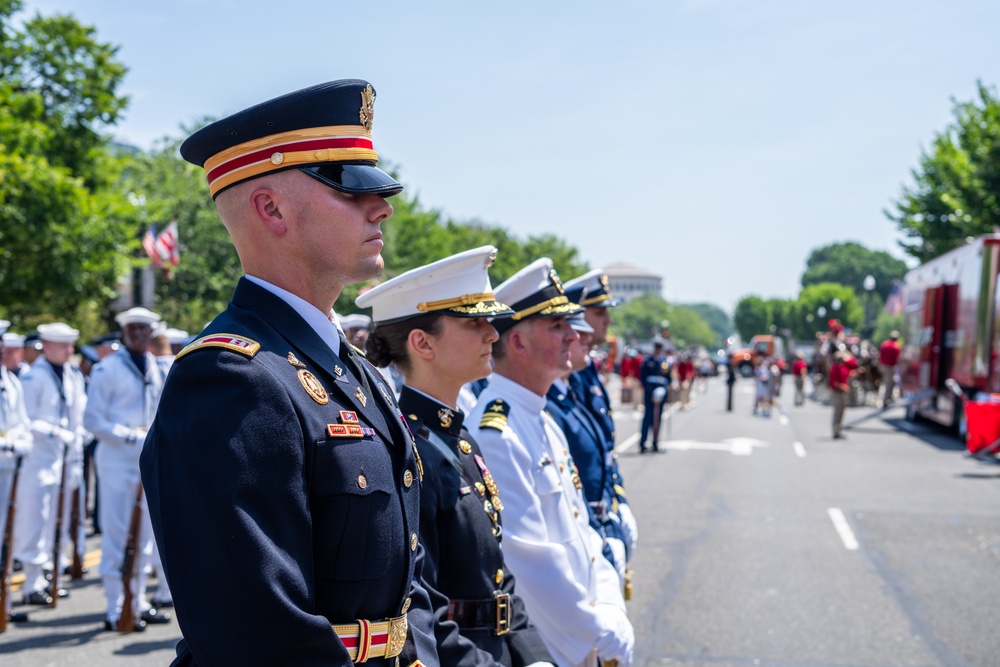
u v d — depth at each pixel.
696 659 5.51
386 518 1.70
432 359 2.74
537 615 3.04
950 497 11.20
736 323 162.25
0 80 22.41
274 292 1.76
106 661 5.63
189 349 1.62
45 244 21.45
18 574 8.33
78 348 24.64
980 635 5.94
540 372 3.44
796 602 6.70
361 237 1.77
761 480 12.70
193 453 1.52
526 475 3.15
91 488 12.62
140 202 26.94
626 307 147.00
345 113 1.76
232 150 1.74
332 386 1.71
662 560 7.99
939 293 19.09
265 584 1.47
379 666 1.68
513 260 60.28
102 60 24.75
